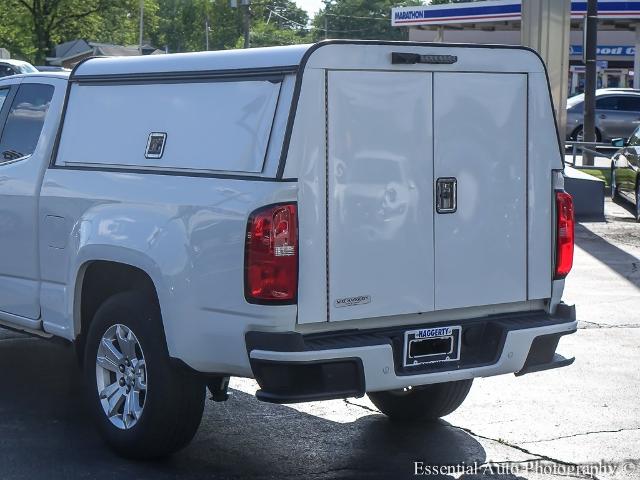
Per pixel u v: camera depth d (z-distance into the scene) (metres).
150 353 6.62
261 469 6.81
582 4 46.69
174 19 144.38
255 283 5.98
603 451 7.27
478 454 7.18
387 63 6.30
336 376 6.05
